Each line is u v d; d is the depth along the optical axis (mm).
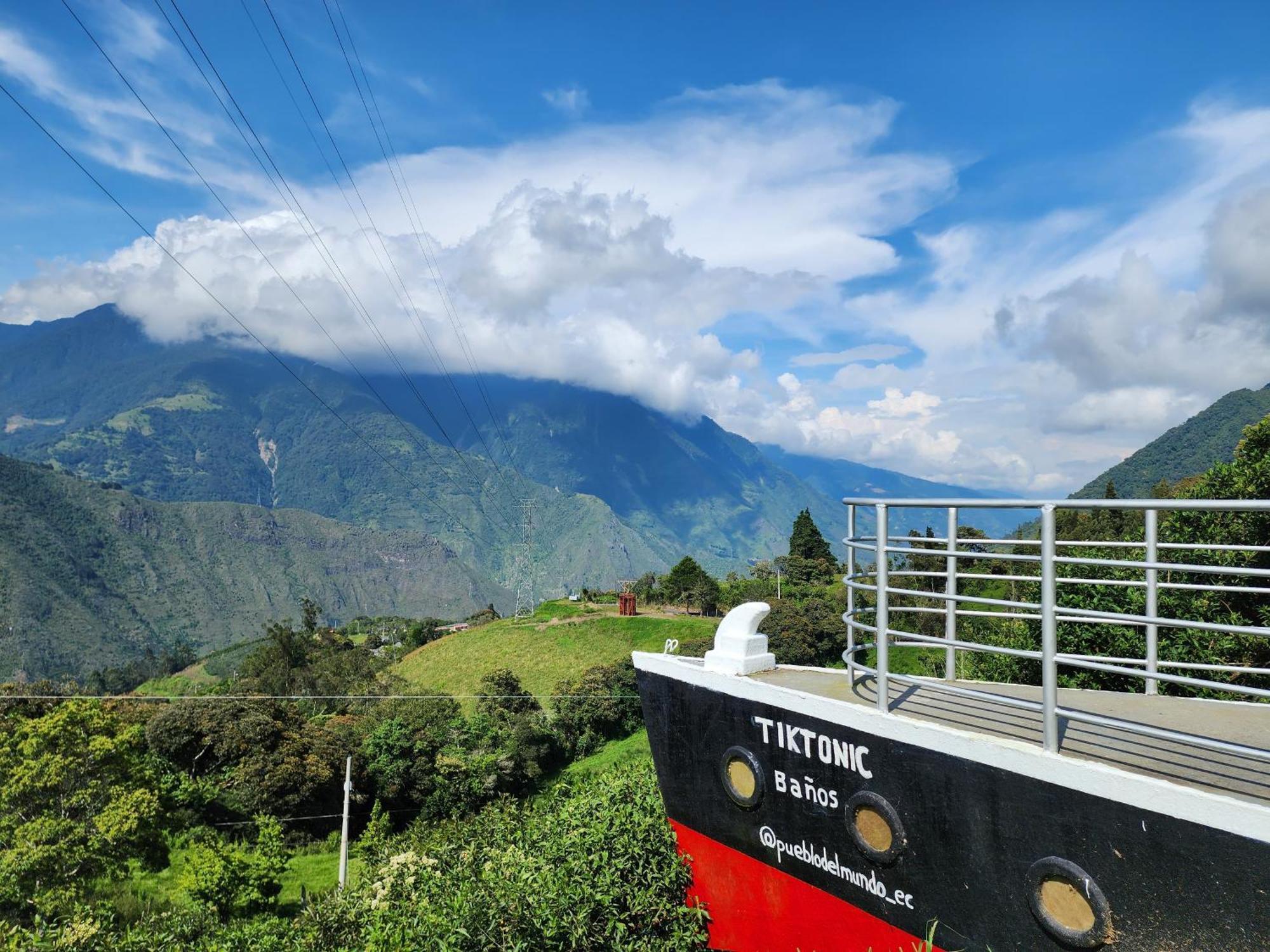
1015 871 4453
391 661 108750
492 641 101500
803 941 5922
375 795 48250
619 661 73125
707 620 100000
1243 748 3629
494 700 63469
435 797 48500
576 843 9320
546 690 79188
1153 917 3877
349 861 40500
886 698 5191
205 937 21500
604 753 58594
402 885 13305
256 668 103188
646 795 10352
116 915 29125
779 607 67000
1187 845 3748
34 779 32625
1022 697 5809
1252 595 11742
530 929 7918
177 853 37750
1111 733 4832
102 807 33938
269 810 44875
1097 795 4074
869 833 5301
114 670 163500
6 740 34656
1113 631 12242
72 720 34719
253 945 17812
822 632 64750
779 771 5973
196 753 48156
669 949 6891
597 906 7957
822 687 6082
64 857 30547
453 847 13977
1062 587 13312
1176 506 3861
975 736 4633
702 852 6879
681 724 6930
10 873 29312
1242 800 3596
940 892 4852
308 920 15258
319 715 65812
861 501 5535
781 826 6004
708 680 6605
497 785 50312
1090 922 4125
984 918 4633
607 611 112250
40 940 21047
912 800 4969
